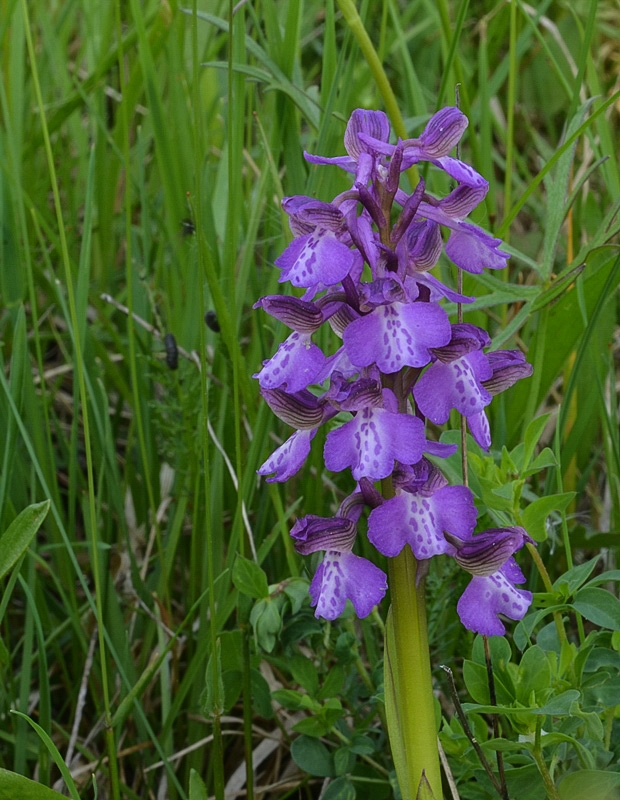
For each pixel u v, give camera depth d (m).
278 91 0.38
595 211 0.44
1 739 0.36
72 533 0.38
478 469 0.33
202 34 0.46
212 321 0.38
